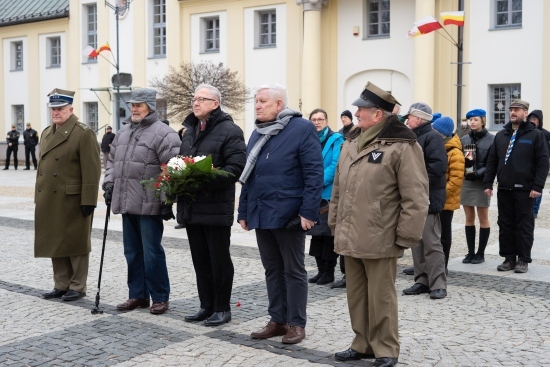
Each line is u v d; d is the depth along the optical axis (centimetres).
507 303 752
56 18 3666
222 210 648
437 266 778
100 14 3475
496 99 2519
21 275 916
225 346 604
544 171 895
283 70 2923
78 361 570
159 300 716
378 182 537
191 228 669
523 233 911
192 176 627
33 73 3819
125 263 988
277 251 625
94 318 699
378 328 548
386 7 2716
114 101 3469
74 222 773
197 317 683
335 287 831
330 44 2833
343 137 848
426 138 777
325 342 616
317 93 2820
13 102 3922
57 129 779
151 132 711
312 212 590
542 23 2388
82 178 768
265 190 604
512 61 2450
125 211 704
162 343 615
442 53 2589
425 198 534
